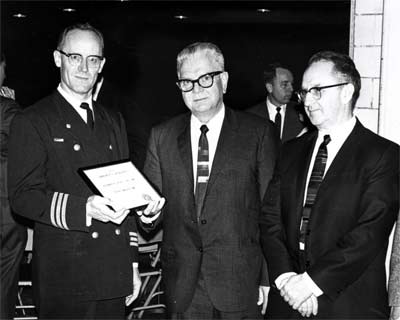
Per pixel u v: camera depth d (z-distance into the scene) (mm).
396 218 2561
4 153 3426
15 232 3467
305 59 10688
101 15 10617
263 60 10945
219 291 2805
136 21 10812
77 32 2756
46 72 10719
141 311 4539
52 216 2656
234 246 2818
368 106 3523
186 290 2838
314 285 2490
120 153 2953
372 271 2553
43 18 10570
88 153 2787
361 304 2531
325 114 2584
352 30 3553
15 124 2730
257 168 2885
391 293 2238
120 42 10656
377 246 2488
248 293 2842
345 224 2529
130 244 2934
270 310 2727
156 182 2967
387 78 3402
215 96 2809
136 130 4484
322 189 2572
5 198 3424
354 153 2564
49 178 2730
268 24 10828
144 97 11023
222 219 2818
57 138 2727
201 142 2885
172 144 2916
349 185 2535
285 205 2705
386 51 3395
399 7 3355
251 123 2928
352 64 2613
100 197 2619
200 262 2836
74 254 2729
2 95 3707
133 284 2926
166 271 2914
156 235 3873
